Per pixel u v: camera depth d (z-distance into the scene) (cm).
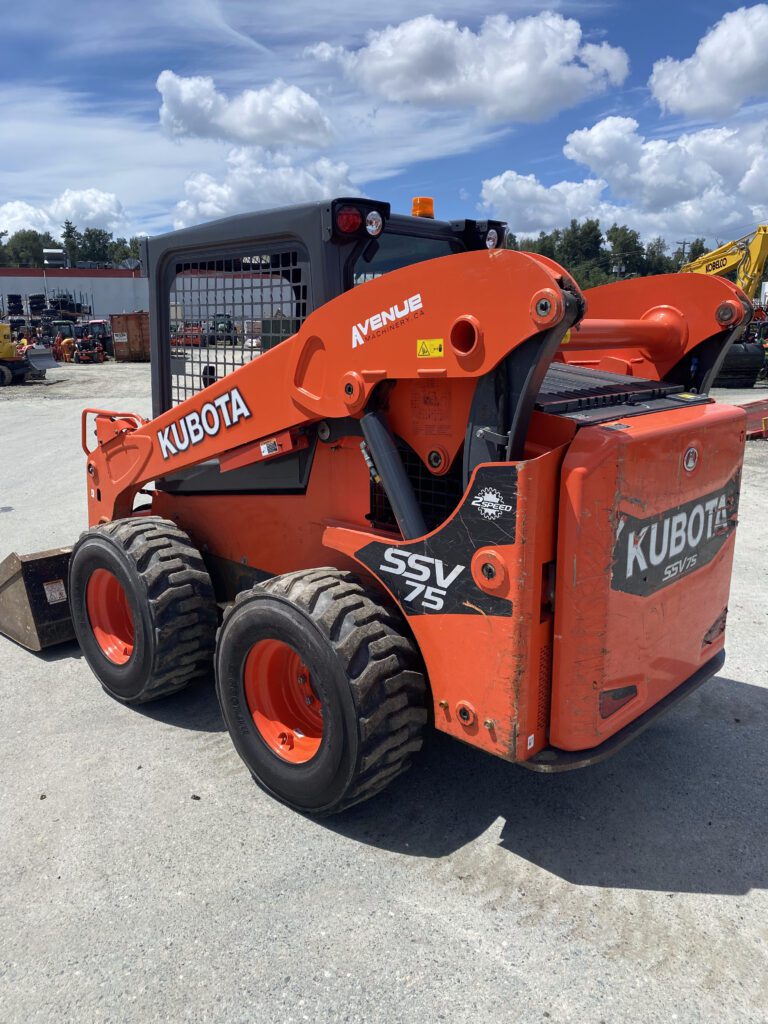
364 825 299
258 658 310
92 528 396
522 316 221
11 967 236
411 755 288
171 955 238
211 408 347
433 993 222
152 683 370
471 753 347
